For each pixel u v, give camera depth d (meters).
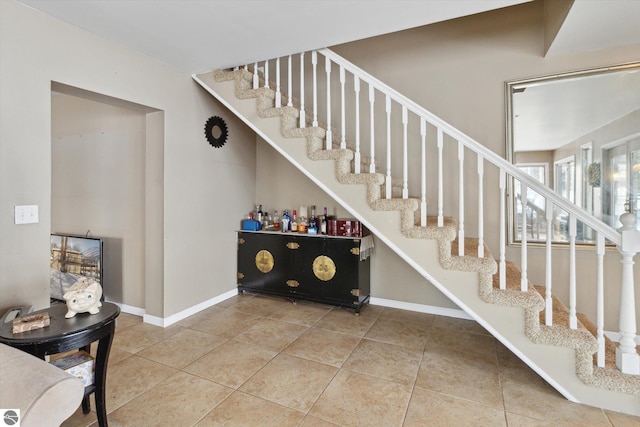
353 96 3.43
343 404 1.84
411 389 1.99
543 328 1.95
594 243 2.61
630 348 1.82
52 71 2.08
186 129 3.09
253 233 3.68
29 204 1.96
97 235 3.42
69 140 3.57
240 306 3.43
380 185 2.54
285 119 2.71
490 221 2.93
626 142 2.49
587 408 1.82
